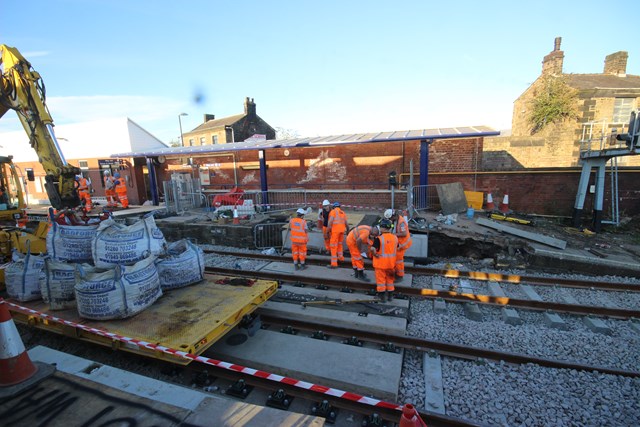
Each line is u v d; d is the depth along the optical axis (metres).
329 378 4.21
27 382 3.28
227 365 3.56
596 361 4.70
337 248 8.65
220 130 35.62
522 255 9.02
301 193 16.72
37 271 5.56
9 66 7.02
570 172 12.33
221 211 13.63
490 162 19.23
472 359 4.79
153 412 2.90
